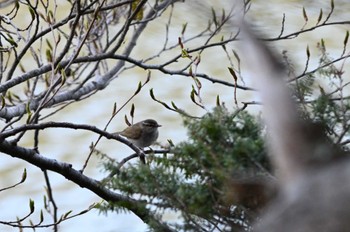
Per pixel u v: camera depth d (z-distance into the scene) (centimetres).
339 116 560
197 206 557
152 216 581
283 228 314
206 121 573
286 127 345
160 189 579
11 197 2127
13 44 1170
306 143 342
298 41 2016
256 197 498
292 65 518
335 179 321
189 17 2169
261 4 1472
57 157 2294
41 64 1359
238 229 541
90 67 2073
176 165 585
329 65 794
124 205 597
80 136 2411
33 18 1182
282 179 337
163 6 1417
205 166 570
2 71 1220
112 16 1462
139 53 2559
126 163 626
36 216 2031
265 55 357
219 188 559
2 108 1104
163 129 2217
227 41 1252
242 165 524
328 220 310
